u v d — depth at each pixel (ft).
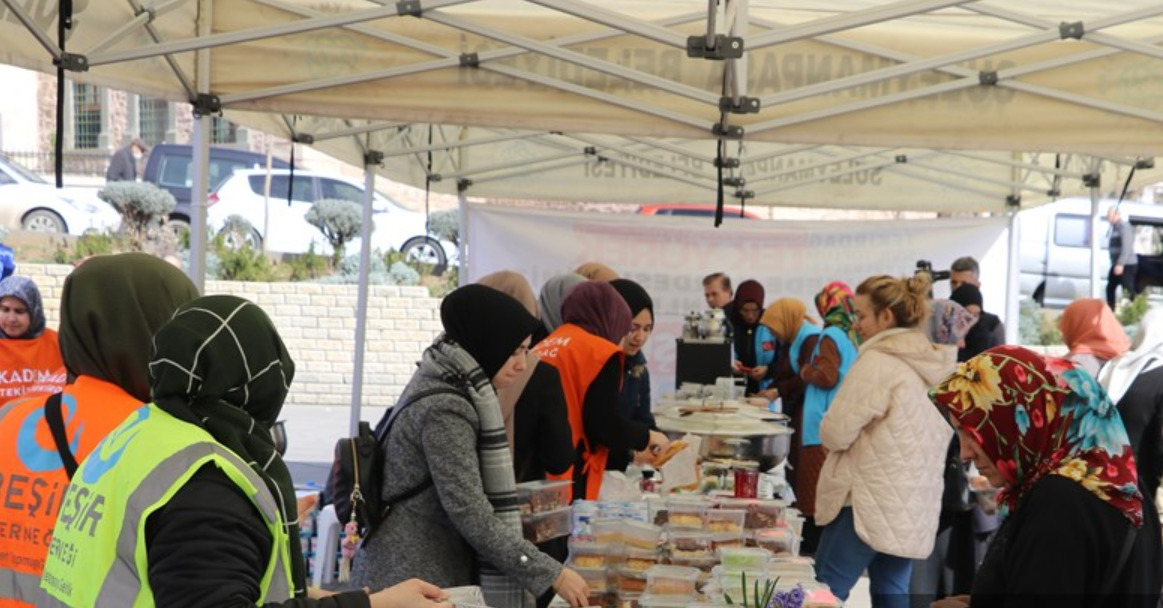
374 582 11.75
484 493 11.75
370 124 25.75
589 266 23.66
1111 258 40.42
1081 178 29.40
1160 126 16.63
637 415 20.49
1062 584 8.48
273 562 6.91
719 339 25.23
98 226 64.90
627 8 16.90
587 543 12.46
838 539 17.47
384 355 58.18
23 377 18.08
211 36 15.02
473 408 11.78
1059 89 16.61
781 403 28.68
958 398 9.12
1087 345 20.92
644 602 11.78
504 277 17.02
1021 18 15.65
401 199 77.66
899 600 17.56
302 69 17.26
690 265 34.47
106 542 6.75
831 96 16.79
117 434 7.16
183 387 7.00
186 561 6.47
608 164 33.58
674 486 16.67
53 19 14.53
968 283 29.40
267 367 7.29
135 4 15.80
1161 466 17.65
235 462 6.86
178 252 65.26
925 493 17.07
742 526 13.17
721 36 14.25
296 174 67.62
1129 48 15.61
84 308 8.00
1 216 64.23
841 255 34.60
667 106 16.98
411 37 17.06
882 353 16.99
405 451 11.76
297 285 57.93
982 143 16.79
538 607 12.16
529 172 32.99
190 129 89.30
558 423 13.76
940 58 16.05
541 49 15.88
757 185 32.09
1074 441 8.79
